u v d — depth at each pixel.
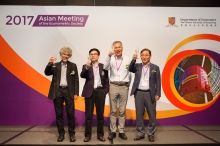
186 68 3.95
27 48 3.88
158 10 3.94
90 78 2.96
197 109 3.95
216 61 3.96
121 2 4.01
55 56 3.89
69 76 2.99
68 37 3.90
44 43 3.89
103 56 3.90
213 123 3.95
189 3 4.02
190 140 3.00
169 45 3.93
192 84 3.95
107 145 2.79
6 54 3.87
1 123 3.86
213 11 3.96
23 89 3.88
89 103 2.94
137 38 3.92
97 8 3.93
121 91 2.99
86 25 3.92
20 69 3.87
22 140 2.98
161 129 3.66
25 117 3.89
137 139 3.02
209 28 3.95
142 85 3.00
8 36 3.86
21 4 3.95
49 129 3.64
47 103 3.90
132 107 3.93
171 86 3.94
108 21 3.92
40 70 3.88
